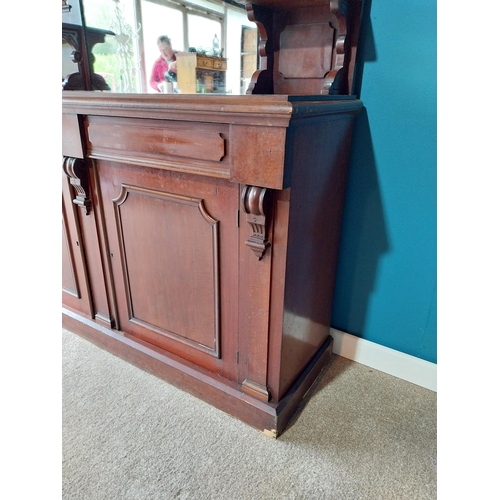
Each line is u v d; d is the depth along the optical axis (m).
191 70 1.69
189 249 1.16
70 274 1.56
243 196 0.92
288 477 1.03
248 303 1.09
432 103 1.10
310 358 1.37
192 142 0.97
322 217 1.16
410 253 1.28
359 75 1.18
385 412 1.26
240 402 1.19
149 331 1.41
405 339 1.39
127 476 1.04
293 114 0.77
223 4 1.78
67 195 1.40
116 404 1.28
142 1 1.76
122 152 1.15
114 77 1.66
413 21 1.05
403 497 0.98
